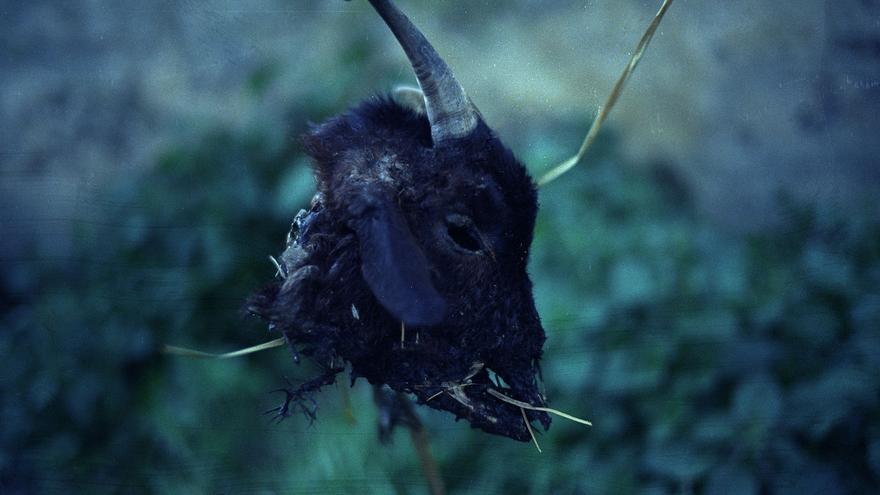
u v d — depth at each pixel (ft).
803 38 7.26
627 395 5.96
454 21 8.53
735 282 6.21
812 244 6.26
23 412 6.65
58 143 8.27
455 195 4.25
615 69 8.09
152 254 7.20
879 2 6.97
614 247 6.61
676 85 7.80
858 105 7.00
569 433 5.97
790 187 7.08
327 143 4.37
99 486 6.43
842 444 5.58
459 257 4.24
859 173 6.87
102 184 8.00
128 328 6.86
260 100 7.63
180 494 6.30
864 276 5.99
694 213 7.43
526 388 4.34
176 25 8.37
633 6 8.09
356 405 6.37
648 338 6.10
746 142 7.41
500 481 5.95
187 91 8.20
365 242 4.04
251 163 7.36
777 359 5.84
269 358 6.75
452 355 4.28
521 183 4.32
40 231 7.76
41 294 7.43
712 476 5.61
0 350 6.88
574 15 8.29
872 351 5.71
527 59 8.30
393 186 4.23
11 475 6.48
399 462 6.11
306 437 6.41
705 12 7.70
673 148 7.73
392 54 7.79
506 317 4.30
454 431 6.15
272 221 7.14
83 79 8.44
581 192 7.14
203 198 7.29
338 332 4.21
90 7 8.56
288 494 6.15
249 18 8.20
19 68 8.52
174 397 6.61
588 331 6.16
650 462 5.74
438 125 4.31
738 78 7.48
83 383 6.69
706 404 5.88
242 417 6.55
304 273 4.18
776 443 5.62
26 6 8.68
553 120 8.04
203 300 6.93
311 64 7.72
